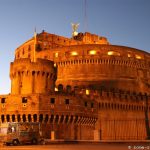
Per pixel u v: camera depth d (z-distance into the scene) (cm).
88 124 7275
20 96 6444
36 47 12044
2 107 6500
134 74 10800
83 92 8356
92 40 14188
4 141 4675
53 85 8294
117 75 10388
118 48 10869
